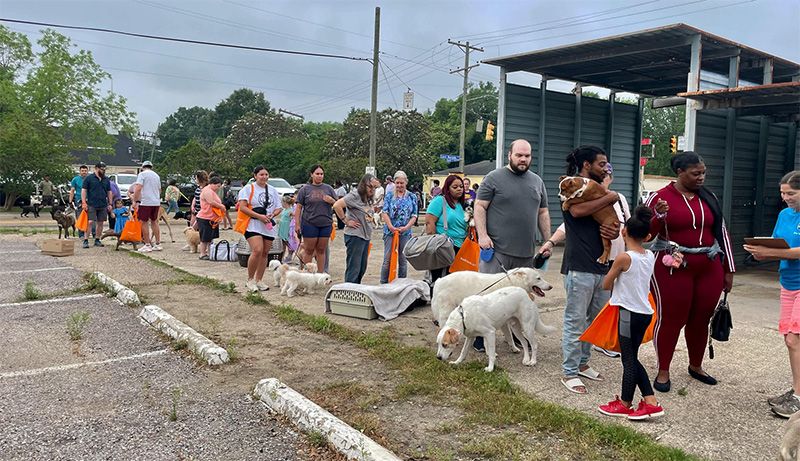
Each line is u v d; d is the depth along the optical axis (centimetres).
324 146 4816
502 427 385
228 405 415
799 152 1352
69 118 3328
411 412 408
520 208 540
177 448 349
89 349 539
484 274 552
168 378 467
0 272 923
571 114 1472
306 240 841
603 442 364
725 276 473
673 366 527
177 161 3306
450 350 489
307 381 467
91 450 344
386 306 686
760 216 1287
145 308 654
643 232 406
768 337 629
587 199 445
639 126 1600
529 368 512
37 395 427
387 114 4653
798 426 315
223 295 787
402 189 799
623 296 405
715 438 374
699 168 449
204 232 1128
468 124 6981
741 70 1322
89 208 1255
